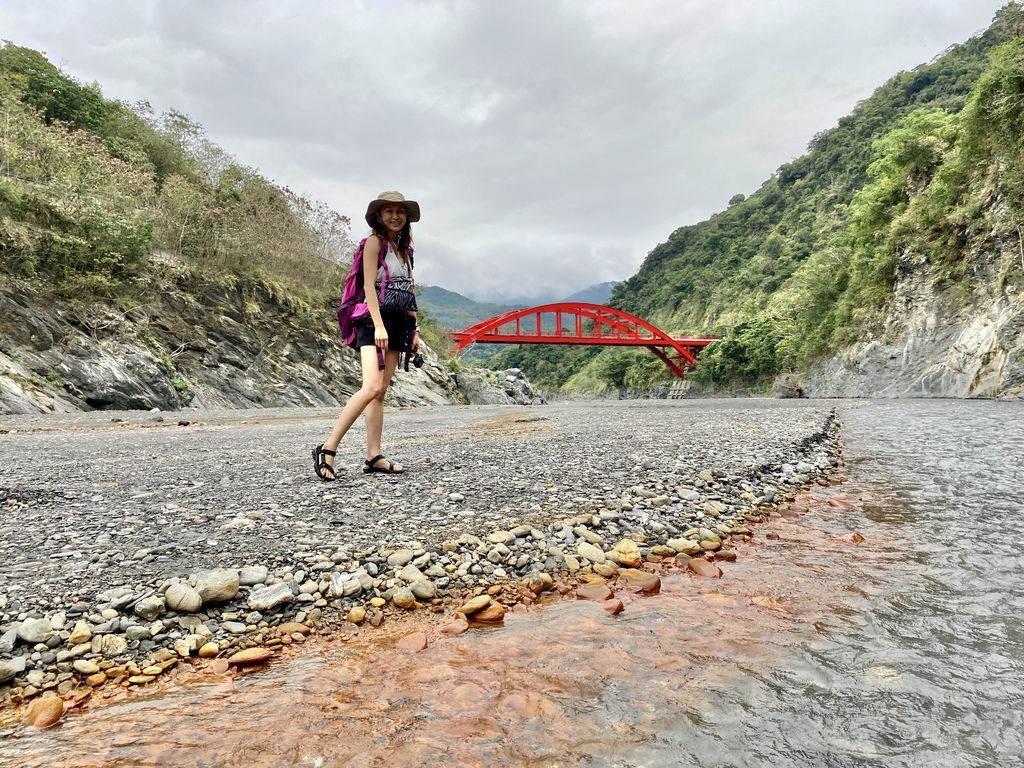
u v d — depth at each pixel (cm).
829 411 1647
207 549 247
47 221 1859
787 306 6925
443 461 527
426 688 147
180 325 2155
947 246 3466
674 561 270
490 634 185
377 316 409
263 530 278
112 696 145
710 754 117
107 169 2248
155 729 128
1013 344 2714
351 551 250
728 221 13238
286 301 2733
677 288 12581
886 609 203
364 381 425
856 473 545
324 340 2848
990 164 3238
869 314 4041
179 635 177
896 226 3856
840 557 273
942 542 298
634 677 152
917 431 1004
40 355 1585
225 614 192
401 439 793
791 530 331
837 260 4903
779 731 125
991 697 139
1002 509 378
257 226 2866
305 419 1394
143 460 551
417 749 119
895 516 363
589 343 7256
